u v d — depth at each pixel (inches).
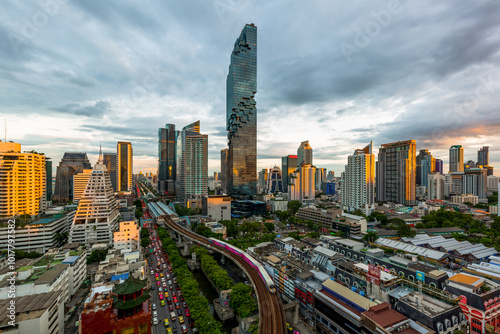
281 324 4471.0
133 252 7209.6
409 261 6348.4
